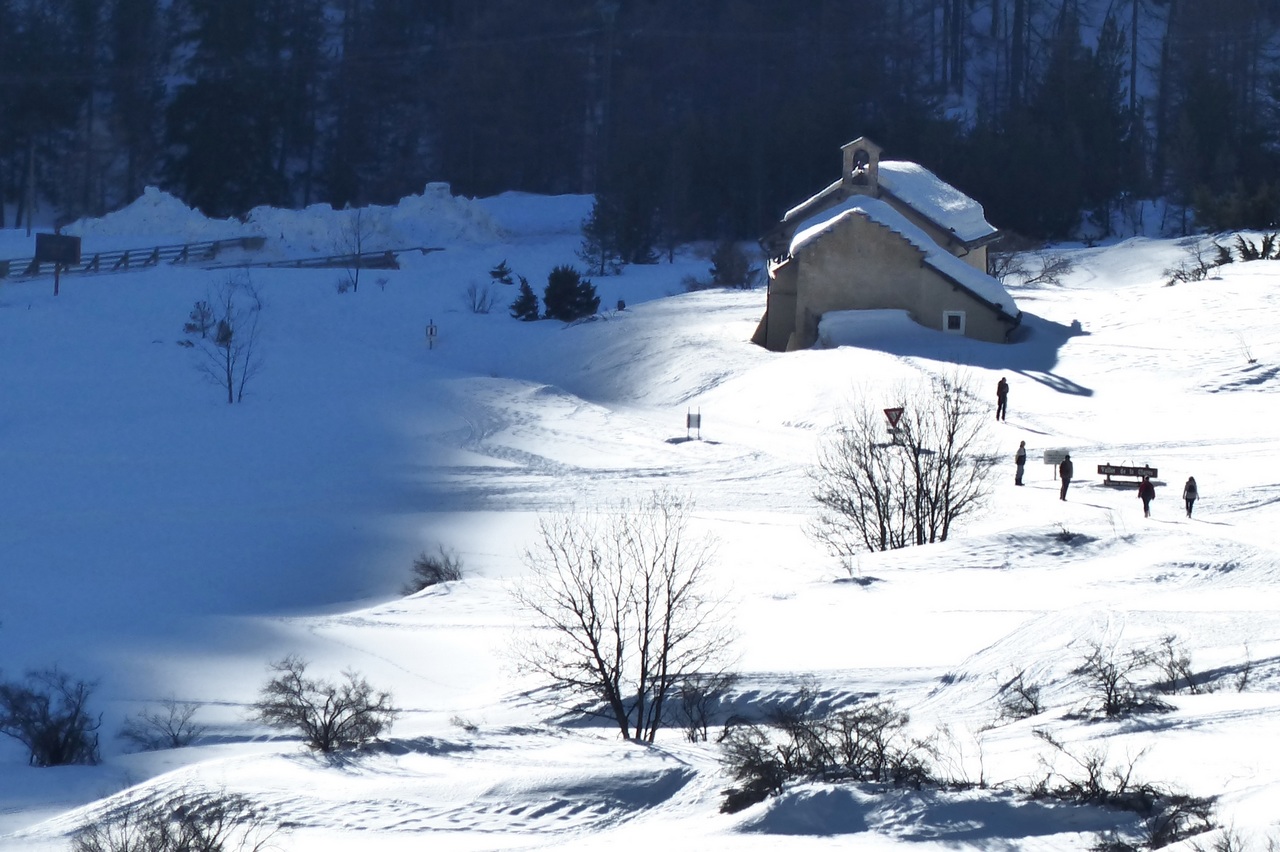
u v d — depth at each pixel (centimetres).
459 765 2406
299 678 3222
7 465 6606
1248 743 1952
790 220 9100
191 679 3572
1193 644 2906
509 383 8138
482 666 3566
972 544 4259
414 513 5722
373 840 1958
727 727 2581
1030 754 2011
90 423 7419
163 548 5294
